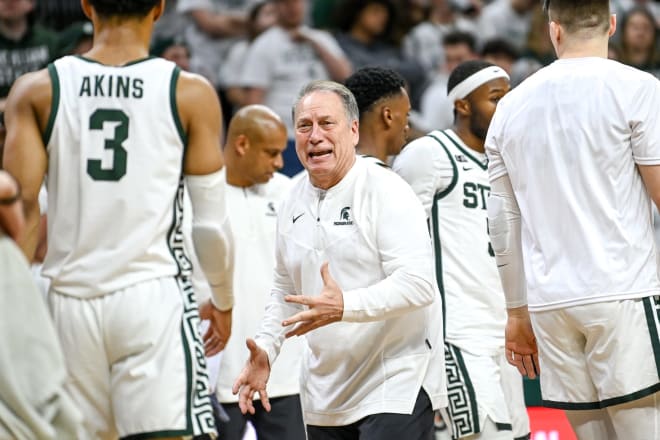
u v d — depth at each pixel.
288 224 10.15
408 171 11.81
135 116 9.07
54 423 7.65
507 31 27.36
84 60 9.20
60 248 9.06
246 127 13.65
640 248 9.29
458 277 11.81
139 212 9.01
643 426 9.32
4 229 7.76
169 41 22.05
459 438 11.63
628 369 9.23
